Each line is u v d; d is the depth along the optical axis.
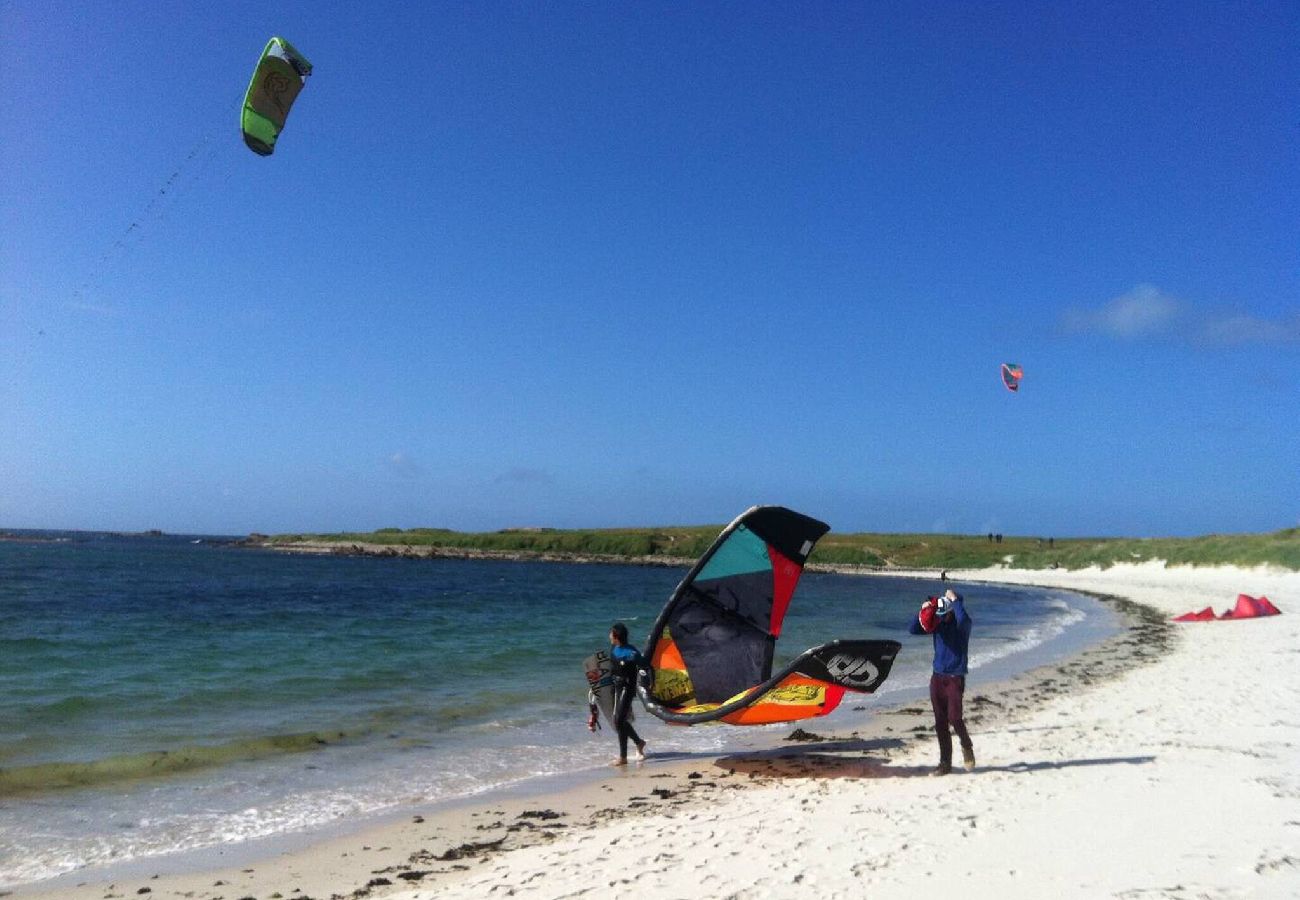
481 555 109.94
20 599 34.28
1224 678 14.20
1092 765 8.34
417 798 8.63
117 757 9.85
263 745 10.66
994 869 5.43
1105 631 25.83
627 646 10.34
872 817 6.91
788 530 11.07
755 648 11.47
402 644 21.89
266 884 6.30
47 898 6.07
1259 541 55.69
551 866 6.29
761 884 5.48
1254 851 5.32
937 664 8.62
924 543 113.00
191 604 34.06
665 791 8.77
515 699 14.33
